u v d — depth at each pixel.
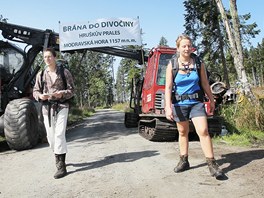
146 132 9.72
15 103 8.56
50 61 5.45
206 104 8.25
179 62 4.81
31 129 8.63
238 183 4.36
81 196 4.34
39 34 11.70
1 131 9.05
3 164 6.79
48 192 4.61
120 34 12.52
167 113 4.87
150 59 9.80
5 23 11.66
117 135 10.93
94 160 6.45
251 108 9.93
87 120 24.47
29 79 11.09
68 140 10.37
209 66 31.86
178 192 4.20
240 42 11.77
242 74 11.45
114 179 5.00
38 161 6.80
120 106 69.56
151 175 5.06
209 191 4.14
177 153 6.61
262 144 7.45
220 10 12.29
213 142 7.80
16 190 4.82
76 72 32.94
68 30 12.28
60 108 5.46
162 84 8.90
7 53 10.77
